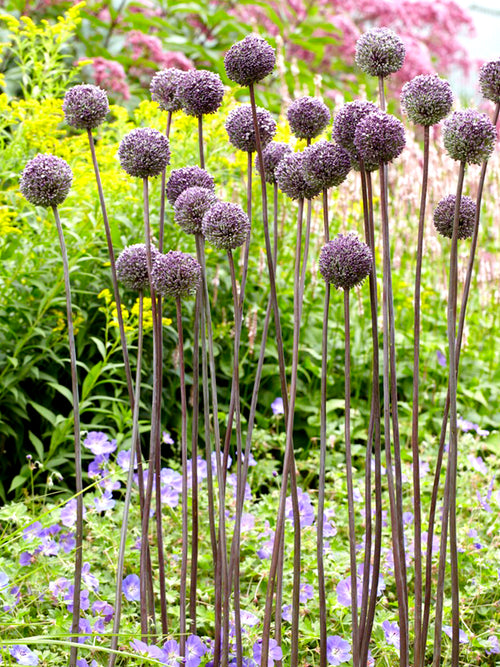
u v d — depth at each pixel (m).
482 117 1.36
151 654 1.48
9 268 2.99
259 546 2.20
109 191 3.24
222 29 5.37
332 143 1.41
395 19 6.05
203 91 1.52
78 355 2.96
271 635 1.83
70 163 3.24
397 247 3.98
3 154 3.10
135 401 1.52
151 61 4.79
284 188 1.45
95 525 2.11
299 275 1.44
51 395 2.99
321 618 1.43
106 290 2.70
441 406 3.66
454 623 1.45
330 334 3.65
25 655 1.58
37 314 2.96
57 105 3.02
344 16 5.79
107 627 1.79
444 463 2.95
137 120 3.46
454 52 6.30
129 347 2.79
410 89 1.37
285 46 5.54
